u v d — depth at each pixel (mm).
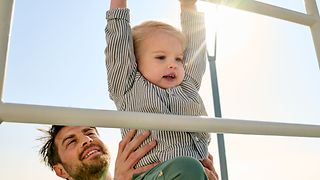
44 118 592
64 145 1624
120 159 1082
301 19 942
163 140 1062
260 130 742
